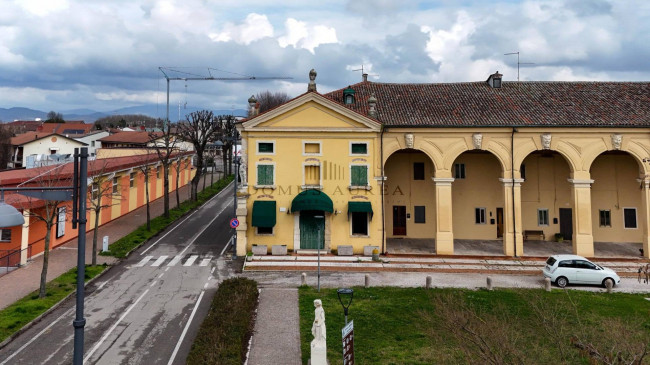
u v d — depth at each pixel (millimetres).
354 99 37406
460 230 39500
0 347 17781
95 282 26547
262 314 21734
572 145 33781
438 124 33625
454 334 14836
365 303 23328
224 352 15906
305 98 33375
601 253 35062
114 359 17016
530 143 34031
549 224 39406
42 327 19891
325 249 33969
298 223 33875
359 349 17797
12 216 10117
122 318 21094
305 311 22141
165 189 45750
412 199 39531
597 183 38938
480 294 25016
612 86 38219
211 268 30031
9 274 27156
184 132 65625
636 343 13703
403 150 39312
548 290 25750
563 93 37500
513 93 37812
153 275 28188
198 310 22281
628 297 24906
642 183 33812
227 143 78000
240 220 33188
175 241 37562
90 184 36844
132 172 49500
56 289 24312
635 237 38562
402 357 17031
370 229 33938
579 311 22156
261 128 33562
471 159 39531
